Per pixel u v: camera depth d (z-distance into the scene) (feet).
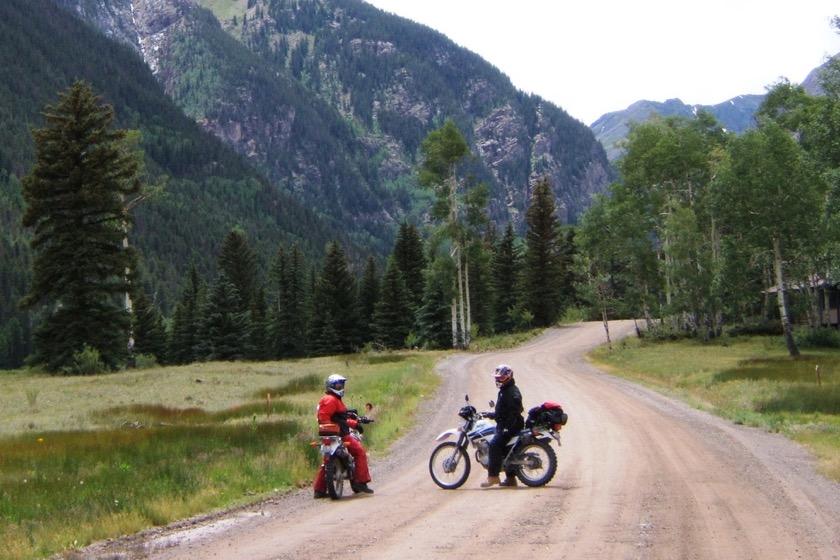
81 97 160.15
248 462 50.78
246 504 41.19
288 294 328.90
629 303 215.31
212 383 133.69
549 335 267.80
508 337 261.85
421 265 319.47
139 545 31.40
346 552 28.48
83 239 156.87
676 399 96.17
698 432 67.10
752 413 80.18
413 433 71.72
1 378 152.15
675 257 198.80
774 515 33.91
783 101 198.90
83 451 56.24
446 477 45.32
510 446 43.47
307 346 312.91
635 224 205.87
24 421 85.10
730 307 196.95
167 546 31.24
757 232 159.53
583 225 216.74
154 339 317.22
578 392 103.71
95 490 42.32
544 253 302.04
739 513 34.37
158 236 639.76
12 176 630.74
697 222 205.36
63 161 156.35
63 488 42.98
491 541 29.50
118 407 92.48
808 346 179.11
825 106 149.18
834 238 149.79
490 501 38.96
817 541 28.91
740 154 163.12
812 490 40.70
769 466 49.34
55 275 157.28
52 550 31.19
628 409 84.23
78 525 34.81
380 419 75.25
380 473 51.62
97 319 160.15
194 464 50.21
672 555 26.76
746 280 175.94
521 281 306.96
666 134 213.05
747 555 26.73
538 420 43.65
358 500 41.32
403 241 322.34
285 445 56.90
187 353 320.91
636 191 215.31
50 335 159.94
